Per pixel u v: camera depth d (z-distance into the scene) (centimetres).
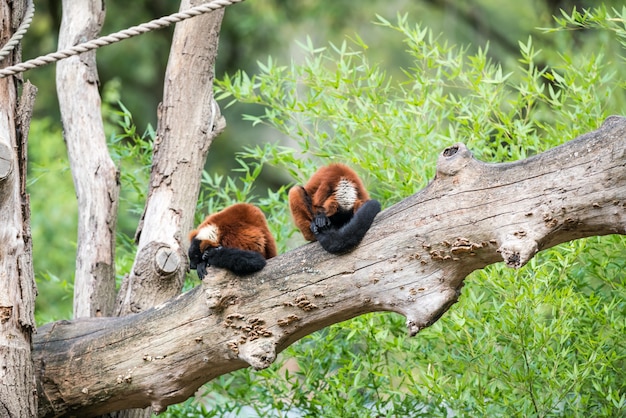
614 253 1170
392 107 1279
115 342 962
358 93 1274
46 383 977
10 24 1012
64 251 2092
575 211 783
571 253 1095
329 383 1172
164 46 3106
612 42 1847
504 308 1112
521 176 809
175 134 1192
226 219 962
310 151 1310
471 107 1334
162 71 3167
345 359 1210
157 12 3036
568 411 1155
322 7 2933
